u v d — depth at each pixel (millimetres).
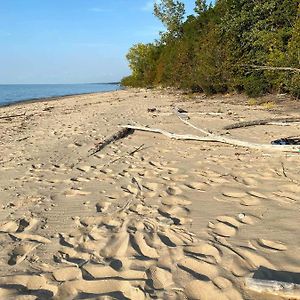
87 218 4328
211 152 7258
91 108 19016
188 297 2768
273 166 5926
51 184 5754
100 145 8359
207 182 5387
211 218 4082
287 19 16656
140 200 4828
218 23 22516
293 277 2896
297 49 14461
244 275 2975
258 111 13172
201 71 21703
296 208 4207
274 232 3643
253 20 18172
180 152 7461
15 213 4582
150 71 43531
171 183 5441
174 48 31594
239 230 3748
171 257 3320
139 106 17891
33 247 3688
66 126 12102
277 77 16391
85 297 2852
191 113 13047
